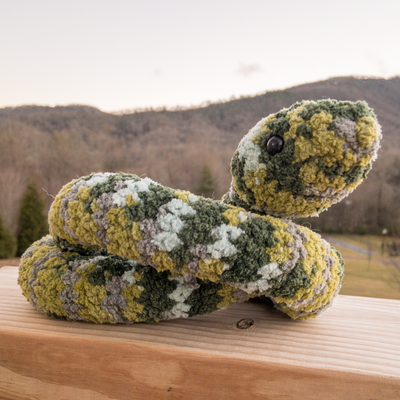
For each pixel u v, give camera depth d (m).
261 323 0.44
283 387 0.36
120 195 0.36
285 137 0.36
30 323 0.42
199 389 0.37
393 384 0.34
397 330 0.43
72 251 0.43
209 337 0.40
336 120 0.34
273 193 0.37
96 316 0.41
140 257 0.36
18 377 0.40
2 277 0.58
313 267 0.37
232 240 0.35
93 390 0.39
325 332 0.42
